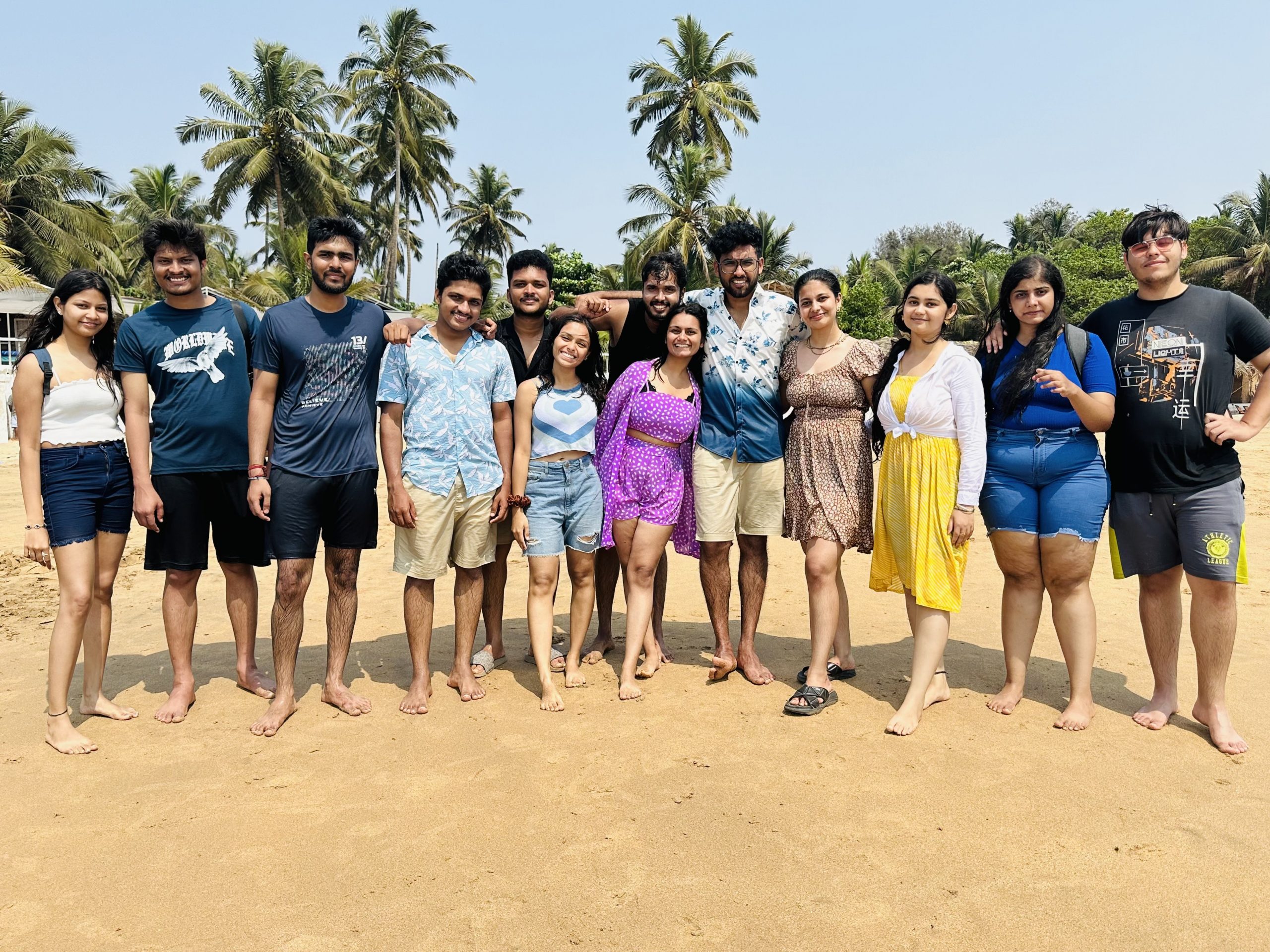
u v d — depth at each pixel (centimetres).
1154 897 261
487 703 425
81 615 375
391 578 695
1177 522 378
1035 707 417
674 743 373
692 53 3772
